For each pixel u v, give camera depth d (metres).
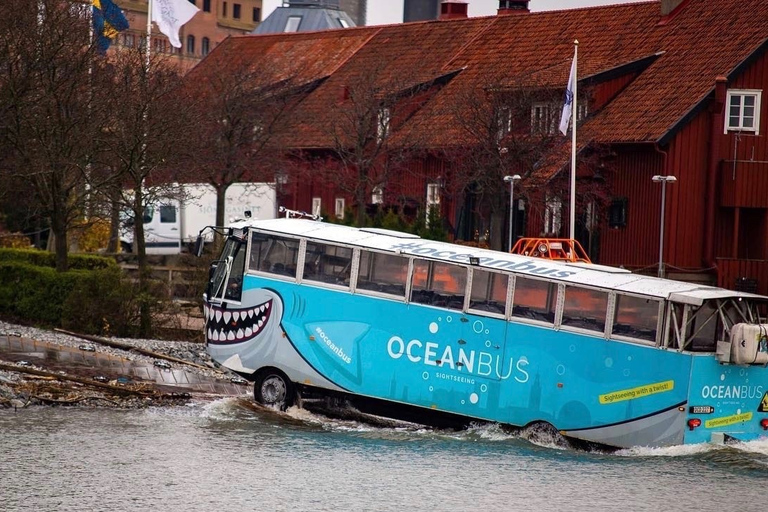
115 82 132.00
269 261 90.62
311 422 88.88
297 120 196.75
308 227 91.12
